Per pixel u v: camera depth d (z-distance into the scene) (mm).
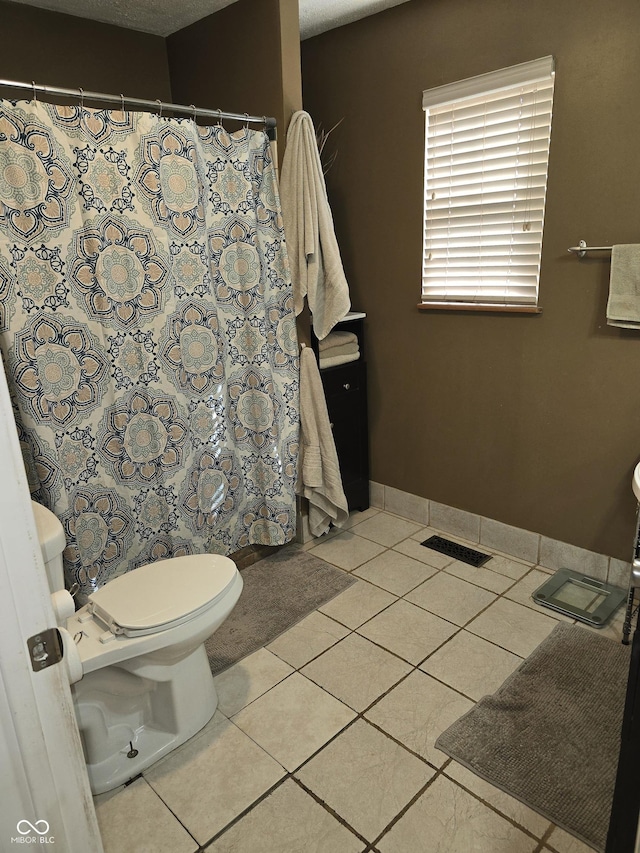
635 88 1994
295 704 1901
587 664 2027
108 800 1599
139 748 1715
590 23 2045
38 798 841
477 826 1483
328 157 3049
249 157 2324
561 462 2502
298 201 2449
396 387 3053
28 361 1854
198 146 2158
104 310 2000
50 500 1971
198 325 2275
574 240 2258
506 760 1662
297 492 2834
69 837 894
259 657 2125
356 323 3117
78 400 1997
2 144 1726
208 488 2467
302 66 3035
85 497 2076
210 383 2367
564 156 2215
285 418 2654
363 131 2848
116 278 2018
